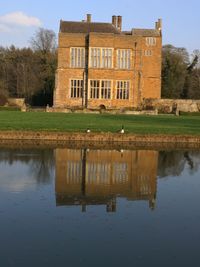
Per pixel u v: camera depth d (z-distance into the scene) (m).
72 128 43.69
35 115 62.41
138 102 82.44
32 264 13.46
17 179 24.34
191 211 18.92
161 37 90.06
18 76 124.94
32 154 32.97
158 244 15.14
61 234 15.81
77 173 26.45
